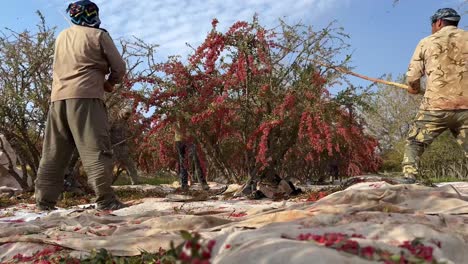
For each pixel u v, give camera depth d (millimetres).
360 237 1920
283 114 6898
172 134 8820
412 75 5602
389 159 21469
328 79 7137
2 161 9445
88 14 5887
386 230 2074
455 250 2041
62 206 6711
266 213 3477
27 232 3682
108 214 5008
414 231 2076
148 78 7555
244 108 7266
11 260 2988
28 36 8352
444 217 2680
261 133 7203
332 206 3150
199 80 7527
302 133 6898
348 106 7215
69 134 5883
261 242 1613
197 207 5250
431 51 5363
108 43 5758
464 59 5250
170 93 7371
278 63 7301
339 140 8398
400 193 3773
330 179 14023
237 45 7125
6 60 8148
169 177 15797
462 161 18422
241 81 7129
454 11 5434
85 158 5652
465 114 5234
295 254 1418
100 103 5742
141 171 14891
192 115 7266
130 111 8172
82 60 5648
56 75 5797
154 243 2846
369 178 6438
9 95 8086
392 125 22672
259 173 7219
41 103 8375
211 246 1259
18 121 8359
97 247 2904
